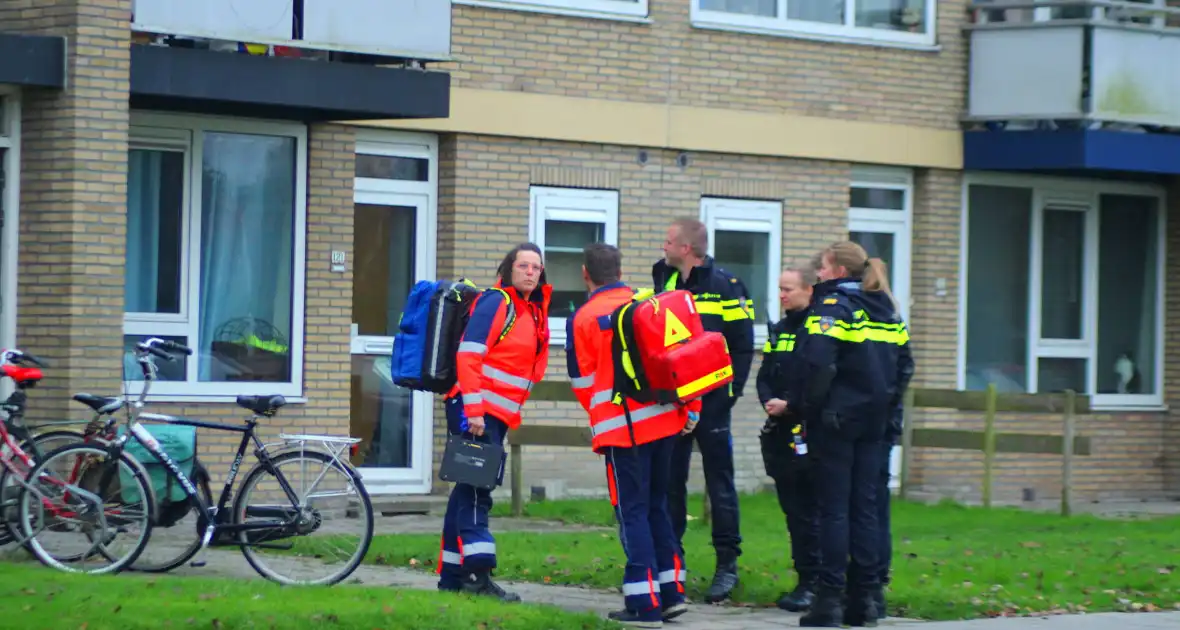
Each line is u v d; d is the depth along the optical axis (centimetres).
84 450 1064
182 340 1466
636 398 973
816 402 973
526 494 1648
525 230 1633
